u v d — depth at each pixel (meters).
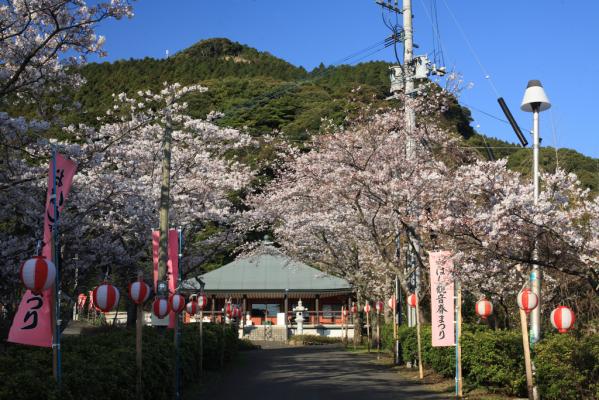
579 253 10.17
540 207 10.25
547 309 14.64
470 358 12.98
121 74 70.19
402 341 19.98
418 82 19.86
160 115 16.77
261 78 67.31
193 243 22.38
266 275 39.47
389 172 17.66
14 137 13.34
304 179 22.66
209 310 42.53
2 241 14.15
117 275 22.02
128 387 8.65
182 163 20.20
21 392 5.87
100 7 12.72
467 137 32.09
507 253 10.96
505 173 12.59
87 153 14.12
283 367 19.77
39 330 7.12
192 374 14.53
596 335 10.34
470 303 20.34
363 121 20.56
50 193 7.89
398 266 20.28
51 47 13.27
